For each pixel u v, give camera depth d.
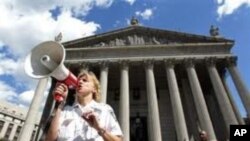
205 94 54.56
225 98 41.94
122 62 46.91
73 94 4.55
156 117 39.78
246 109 40.69
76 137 3.54
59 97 3.90
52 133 3.57
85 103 4.07
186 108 51.19
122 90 43.25
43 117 43.31
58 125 3.65
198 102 41.81
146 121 53.12
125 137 37.53
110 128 3.76
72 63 47.41
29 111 41.19
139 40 50.47
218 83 43.69
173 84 43.75
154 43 49.56
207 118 39.78
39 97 43.09
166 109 54.09
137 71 50.81
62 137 3.56
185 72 51.66
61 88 3.97
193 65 46.56
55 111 3.82
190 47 48.34
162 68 50.19
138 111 54.22
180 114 40.03
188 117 49.75
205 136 14.15
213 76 44.88
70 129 3.61
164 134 50.97
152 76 45.22
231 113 40.44
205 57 46.62
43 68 4.19
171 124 52.12
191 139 46.62
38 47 4.37
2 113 102.81
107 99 55.53
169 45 48.38
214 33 51.06
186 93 51.25
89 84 4.28
